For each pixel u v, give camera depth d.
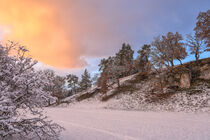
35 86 5.52
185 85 28.00
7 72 5.24
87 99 45.03
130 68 53.59
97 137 8.27
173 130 9.80
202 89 24.77
